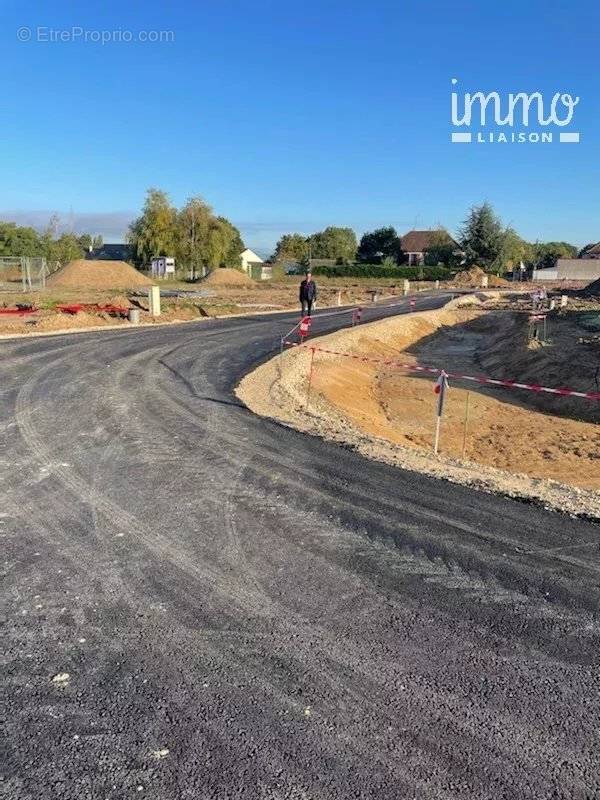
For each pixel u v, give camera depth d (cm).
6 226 8475
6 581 536
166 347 1953
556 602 522
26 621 481
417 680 424
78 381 1390
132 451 893
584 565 586
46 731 372
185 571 558
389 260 9956
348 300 4859
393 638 469
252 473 809
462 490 769
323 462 861
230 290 5897
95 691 407
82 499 714
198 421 1066
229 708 394
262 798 329
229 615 493
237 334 2391
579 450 1412
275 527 651
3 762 349
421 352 2950
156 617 489
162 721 382
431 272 8681
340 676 426
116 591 524
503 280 8512
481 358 2775
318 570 565
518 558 596
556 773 350
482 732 379
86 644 455
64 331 2292
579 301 4581
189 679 420
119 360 1680
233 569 563
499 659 448
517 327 3084
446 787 339
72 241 9225
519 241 9906
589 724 388
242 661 439
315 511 693
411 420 1677
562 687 421
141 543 609
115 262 6131
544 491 795
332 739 371
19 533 625
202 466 834
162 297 4206
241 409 1162
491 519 683
